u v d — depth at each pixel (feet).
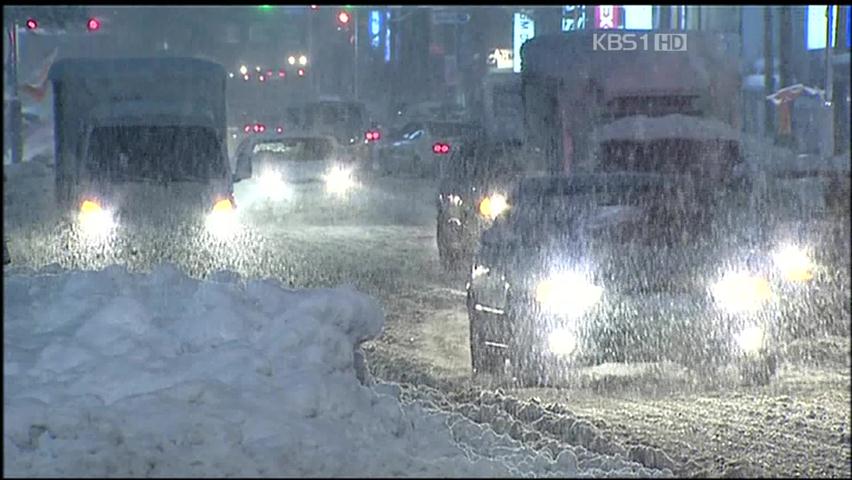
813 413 73.77
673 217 89.76
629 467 60.59
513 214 90.48
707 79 152.97
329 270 142.41
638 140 144.25
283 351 61.46
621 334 79.15
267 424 52.65
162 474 47.21
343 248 166.09
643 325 79.15
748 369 80.28
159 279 75.10
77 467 47.26
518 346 80.69
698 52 154.71
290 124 379.55
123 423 52.19
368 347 95.25
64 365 60.03
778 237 97.19
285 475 47.60
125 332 63.82
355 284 130.52
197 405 54.49
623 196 92.07
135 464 47.70
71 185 168.55
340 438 53.42
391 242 174.50
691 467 61.98
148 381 57.41
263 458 49.19
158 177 166.30
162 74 172.86
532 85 155.74
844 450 65.87
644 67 152.25
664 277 80.89
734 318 80.02
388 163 319.06
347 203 239.91
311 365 60.90
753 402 76.59
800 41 326.03
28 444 51.29
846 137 281.95
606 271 81.15
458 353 93.25
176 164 167.22
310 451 50.47
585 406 76.33
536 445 64.95
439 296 122.11
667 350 79.41
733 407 75.46
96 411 52.75
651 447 66.03
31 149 395.34
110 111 170.60
